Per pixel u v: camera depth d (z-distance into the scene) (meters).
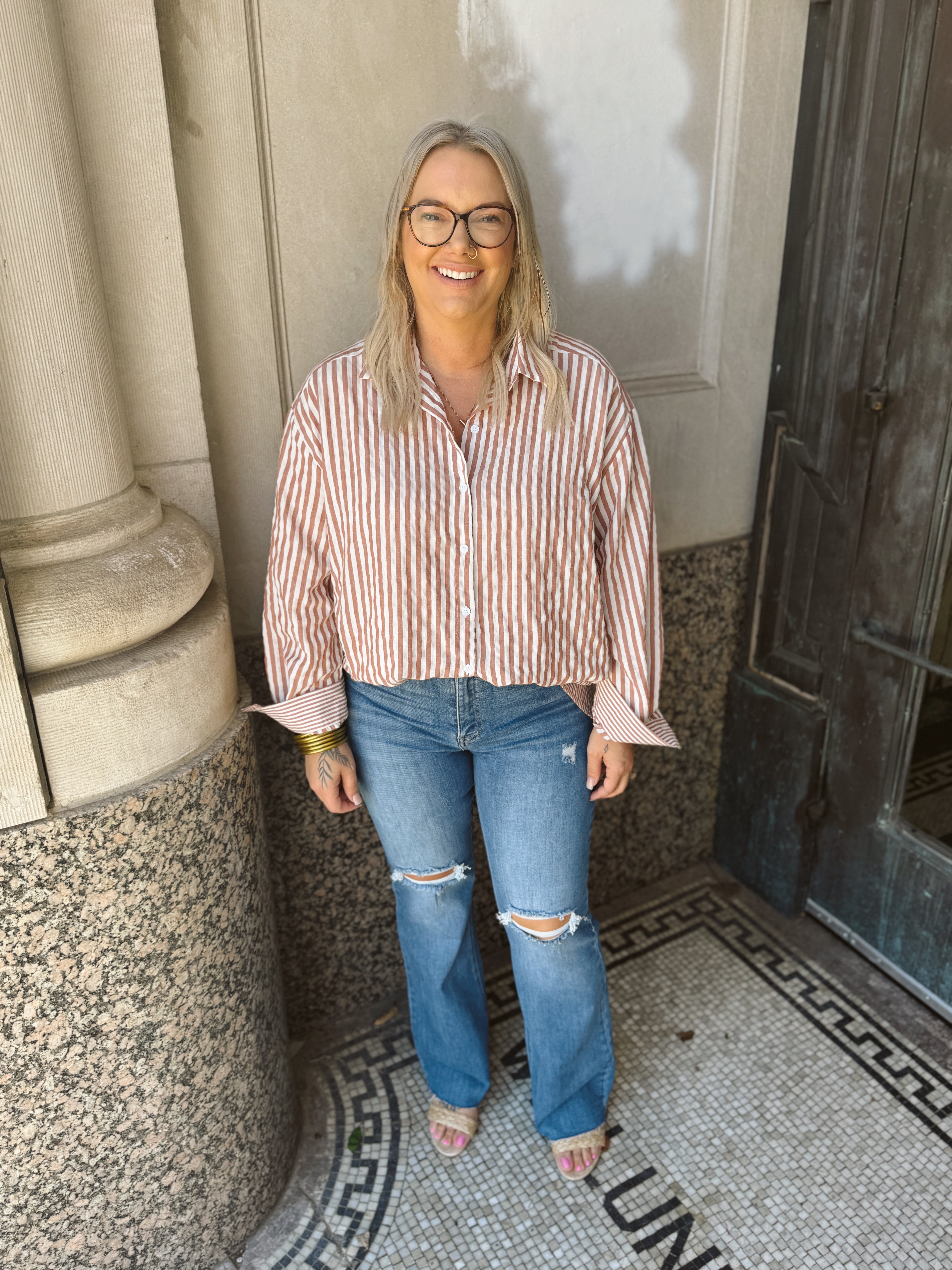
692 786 2.44
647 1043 2.00
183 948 1.36
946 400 1.74
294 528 1.37
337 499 1.32
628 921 2.36
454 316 1.25
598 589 1.39
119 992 1.30
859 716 2.08
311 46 1.46
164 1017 1.36
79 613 1.19
